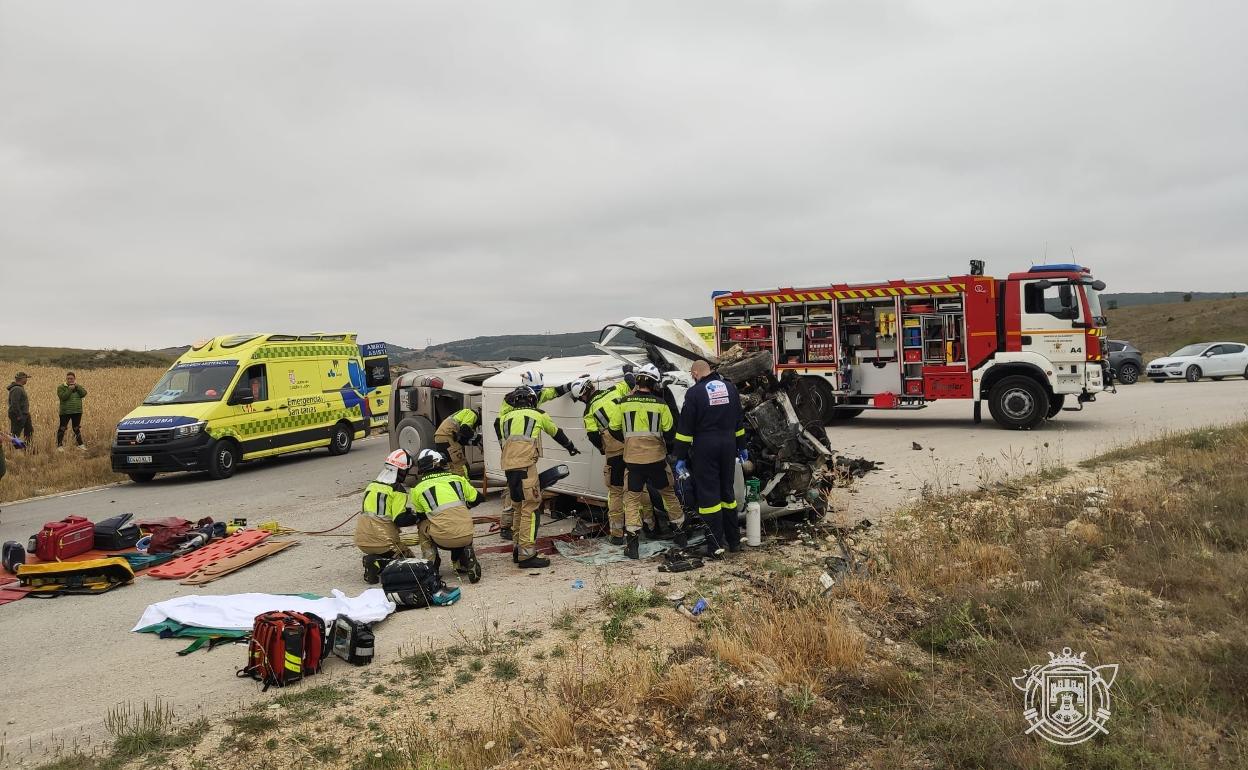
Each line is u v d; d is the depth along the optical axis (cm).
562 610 598
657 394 751
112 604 684
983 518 749
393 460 696
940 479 988
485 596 646
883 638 531
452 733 421
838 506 880
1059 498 805
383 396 1930
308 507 1124
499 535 863
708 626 546
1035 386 1385
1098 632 513
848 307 1558
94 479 1503
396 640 555
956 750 384
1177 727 395
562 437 772
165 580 751
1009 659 473
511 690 469
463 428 975
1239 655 454
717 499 711
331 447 1731
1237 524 667
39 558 781
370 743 414
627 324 987
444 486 682
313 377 1686
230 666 523
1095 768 366
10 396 1708
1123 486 838
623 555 742
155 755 404
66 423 1770
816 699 443
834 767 384
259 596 632
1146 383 2814
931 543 698
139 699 478
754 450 797
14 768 399
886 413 1911
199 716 449
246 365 1516
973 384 1448
